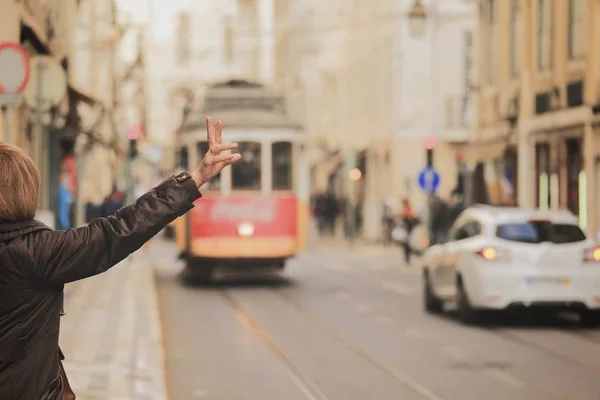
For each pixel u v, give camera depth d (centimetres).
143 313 1936
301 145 2789
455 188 3969
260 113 2845
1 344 412
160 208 434
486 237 1905
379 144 5622
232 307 2234
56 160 3556
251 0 9981
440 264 2072
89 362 1341
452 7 5234
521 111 3709
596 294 1867
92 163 5494
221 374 1352
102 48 5269
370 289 2695
